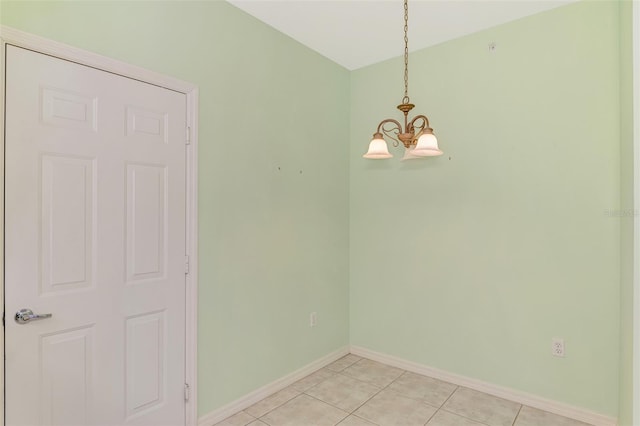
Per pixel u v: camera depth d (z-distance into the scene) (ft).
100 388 6.04
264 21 8.83
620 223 7.39
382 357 10.95
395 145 10.68
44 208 5.44
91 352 5.95
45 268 5.45
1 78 5.00
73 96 5.73
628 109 6.52
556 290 8.21
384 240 10.94
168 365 6.97
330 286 10.94
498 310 8.96
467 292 9.42
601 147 7.70
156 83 6.77
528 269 8.57
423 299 10.18
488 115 9.12
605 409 7.63
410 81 10.43
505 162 8.87
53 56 5.51
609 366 7.59
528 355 8.55
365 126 11.38
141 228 6.57
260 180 8.79
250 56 8.54
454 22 8.86
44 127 5.42
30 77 5.29
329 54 10.59
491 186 9.07
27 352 5.27
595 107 7.77
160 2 6.87
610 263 7.59
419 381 9.71
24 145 5.24
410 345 10.40
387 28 9.15
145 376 6.63
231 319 8.11
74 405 5.75
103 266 6.08
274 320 9.14
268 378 8.94
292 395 8.92
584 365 7.88
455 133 9.62
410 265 10.42
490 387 9.03
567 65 8.10
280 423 7.69
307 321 10.12
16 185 5.17
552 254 8.27
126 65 6.32
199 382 7.45
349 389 9.24
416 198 10.31
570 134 8.05
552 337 8.25
